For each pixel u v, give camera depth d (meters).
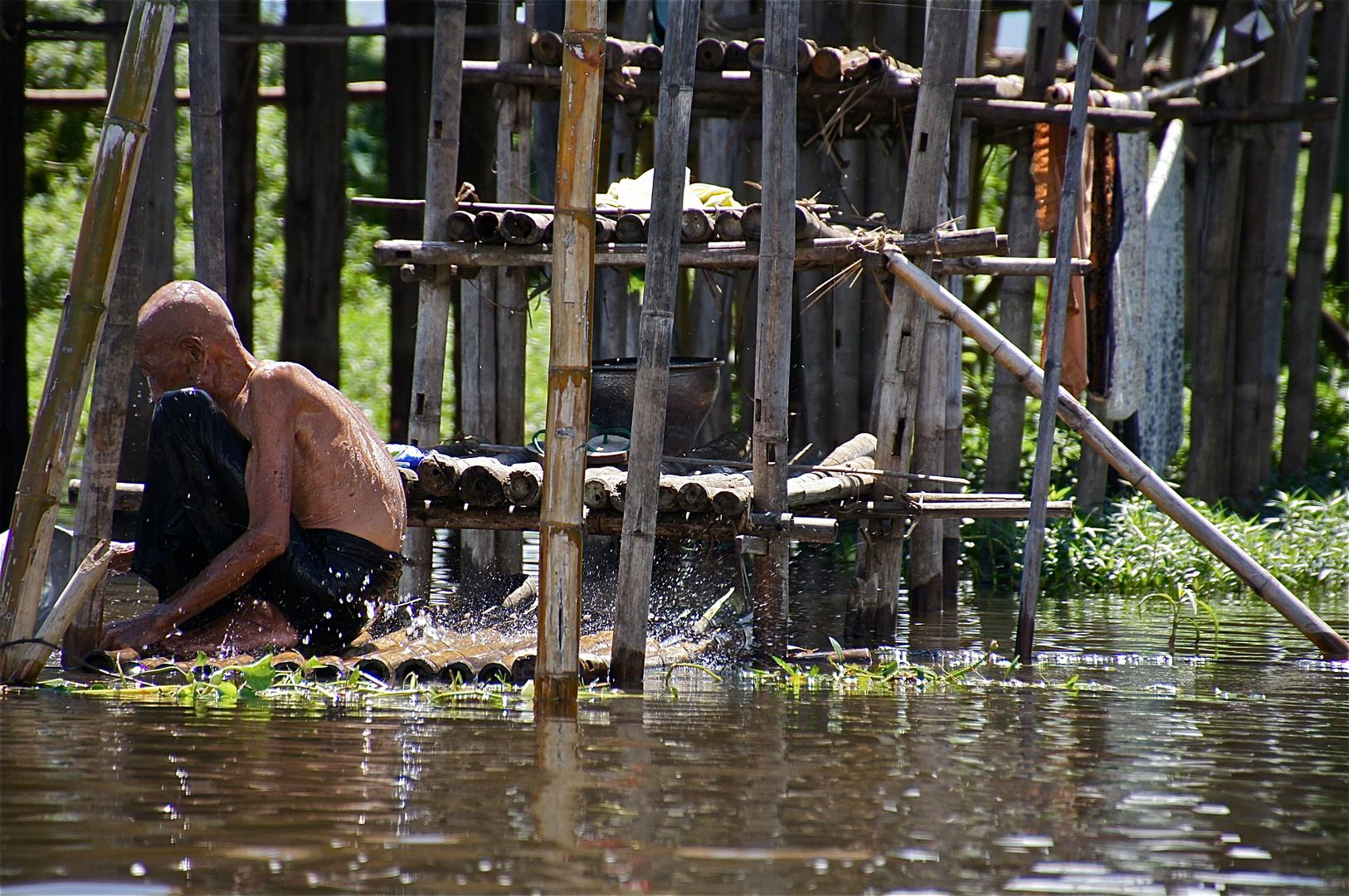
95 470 17.91
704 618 22.19
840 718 15.03
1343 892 9.23
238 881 8.87
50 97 43.88
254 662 16.70
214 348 18.16
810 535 19.80
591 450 23.19
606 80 26.70
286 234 42.00
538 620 15.66
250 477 17.89
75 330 15.68
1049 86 28.97
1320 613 26.27
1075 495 35.75
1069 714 15.55
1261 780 12.29
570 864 9.33
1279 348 39.72
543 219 22.94
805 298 33.12
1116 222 33.16
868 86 25.50
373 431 19.20
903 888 9.07
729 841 9.93
